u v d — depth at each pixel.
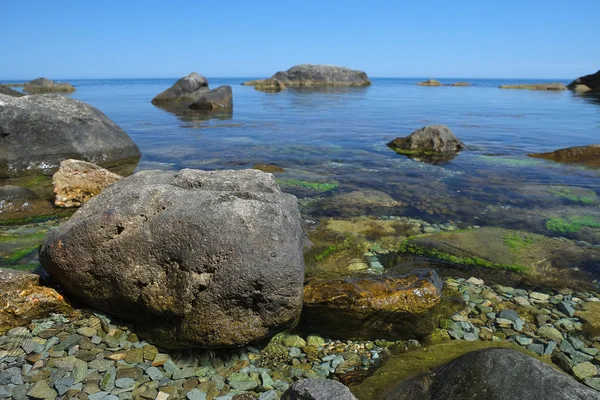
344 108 30.44
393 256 6.38
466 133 18.66
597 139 17.16
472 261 6.20
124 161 12.22
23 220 7.52
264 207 4.35
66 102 11.81
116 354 4.03
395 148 14.96
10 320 4.30
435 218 8.01
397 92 54.06
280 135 17.48
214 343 4.08
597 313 4.97
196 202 4.35
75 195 8.20
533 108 31.52
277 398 3.57
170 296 4.13
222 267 4.01
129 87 78.81
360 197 9.03
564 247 6.70
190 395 3.55
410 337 4.54
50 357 3.90
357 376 3.90
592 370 4.00
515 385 3.04
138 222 4.34
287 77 63.88
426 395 3.34
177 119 22.88
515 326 4.70
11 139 10.51
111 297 4.42
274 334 4.45
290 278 4.11
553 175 11.32
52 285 4.95
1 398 3.38
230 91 29.75
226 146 14.76
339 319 4.55
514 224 7.75
